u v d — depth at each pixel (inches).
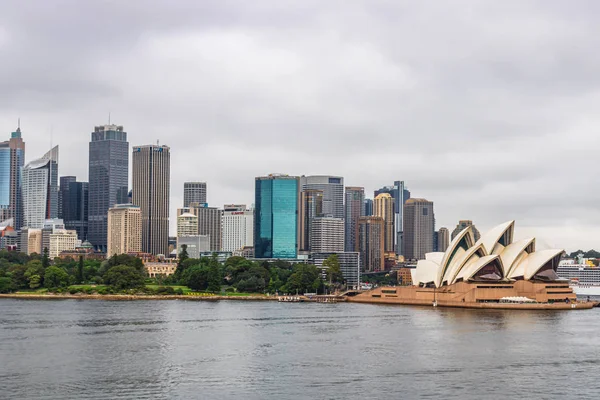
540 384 6889.8
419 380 7022.6
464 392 6579.7
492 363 7849.4
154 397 6378.0
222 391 6574.8
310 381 6963.6
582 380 7062.0
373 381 6968.5
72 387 6727.4
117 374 7258.9
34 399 6323.8
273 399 6309.1
